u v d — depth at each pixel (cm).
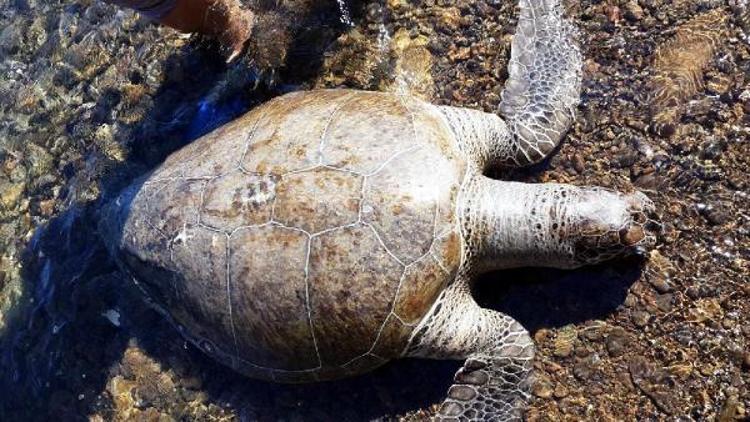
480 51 200
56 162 221
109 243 192
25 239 217
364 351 165
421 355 172
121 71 222
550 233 166
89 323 203
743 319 171
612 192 167
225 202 166
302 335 164
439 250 161
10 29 239
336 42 206
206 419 192
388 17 206
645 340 175
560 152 188
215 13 197
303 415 187
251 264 162
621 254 170
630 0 194
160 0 182
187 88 215
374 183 161
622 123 187
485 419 171
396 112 171
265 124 175
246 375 181
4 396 206
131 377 197
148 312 199
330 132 168
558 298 181
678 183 181
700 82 186
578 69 189
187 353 195
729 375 169
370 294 159
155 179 180
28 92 232
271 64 206
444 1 205
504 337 171
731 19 188
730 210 177
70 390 200
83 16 231
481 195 170
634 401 172
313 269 159
